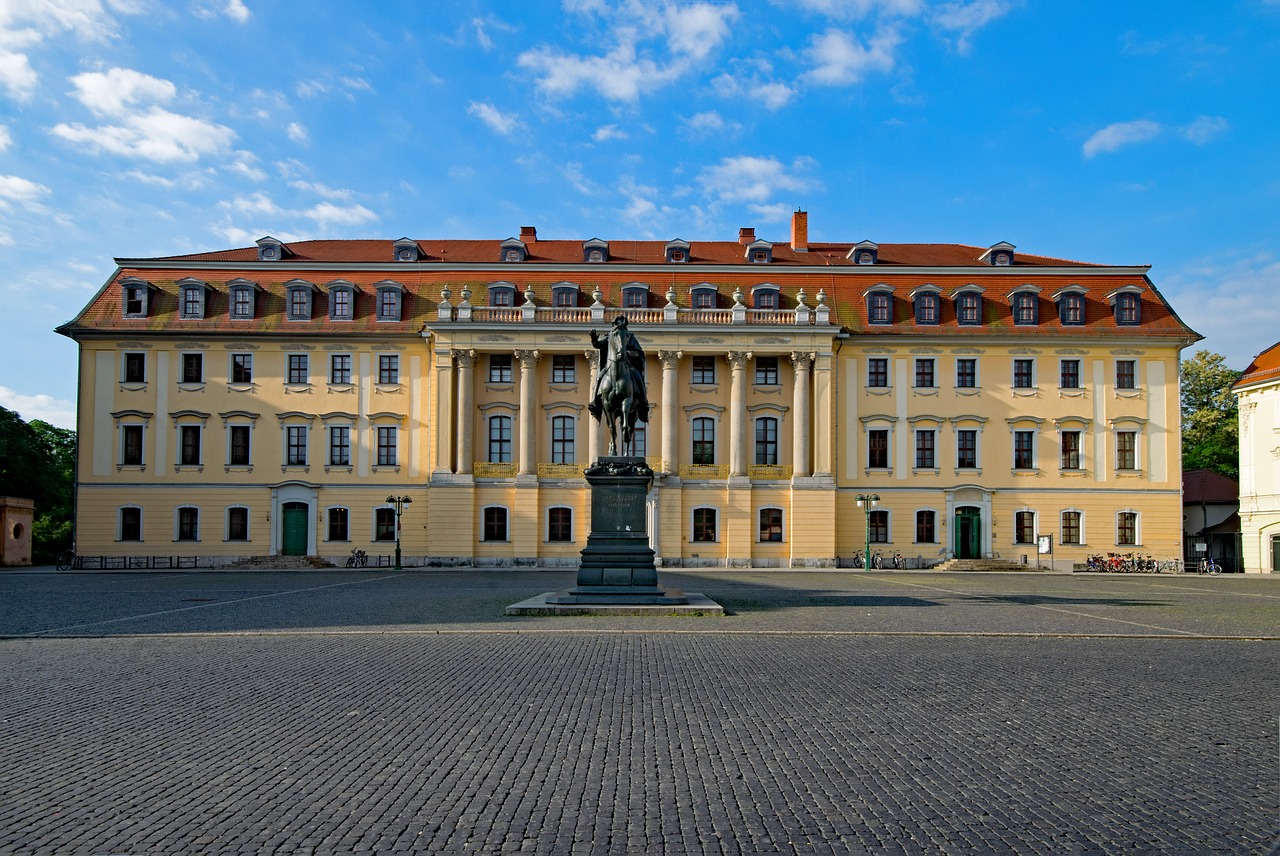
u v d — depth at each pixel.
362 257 66.12
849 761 9.88
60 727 11.39
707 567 58.81
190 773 9.40
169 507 59.72
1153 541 60.66
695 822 7.93
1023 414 61.00
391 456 60.56
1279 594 37.00
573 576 48.06
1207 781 9.27
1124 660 17.19
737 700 13.02
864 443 61.06
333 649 18.03
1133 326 61.12
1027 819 8.09
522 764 9.70
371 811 8.19
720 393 61.41
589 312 59.91
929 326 61.47
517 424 60.97
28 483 71.12
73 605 28.50
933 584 41.66
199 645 18.75
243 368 60.53
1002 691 13.84
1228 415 82.94
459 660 16.56
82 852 7.26
